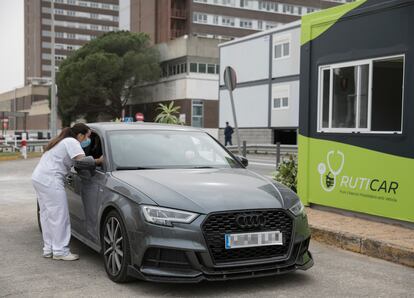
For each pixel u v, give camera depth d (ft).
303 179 28.53
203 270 14.48
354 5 25.12
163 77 200.23
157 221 14.71
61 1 466.70
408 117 22.45
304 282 16.57
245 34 267.39
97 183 18.15
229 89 29.37
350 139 25.46
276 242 15.29
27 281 16.60
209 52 188.44
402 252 18.94
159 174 17.30
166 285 16.03
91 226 18.44
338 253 20.66
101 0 479.82
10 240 22.84
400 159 22.90
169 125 22.04
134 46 199.21
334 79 26.50
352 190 25.46
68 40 470.39
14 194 39.40
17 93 416.05
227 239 14.67
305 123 28.25
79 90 188.85
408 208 22.59
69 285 16.14
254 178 17.85
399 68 23.30
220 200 15.12
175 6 257.75
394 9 23.09
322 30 27.07
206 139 21.39
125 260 15.60
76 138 20.11
